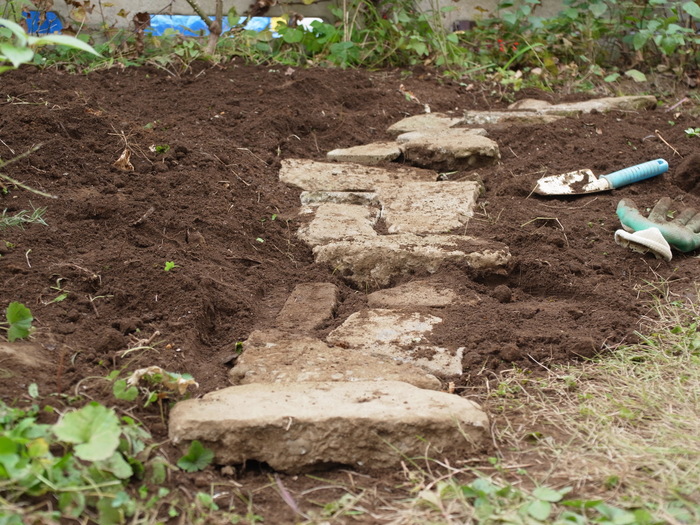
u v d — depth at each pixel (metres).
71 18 3.41
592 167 2.89
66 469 1.78
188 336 2.14
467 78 3.64
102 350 2.07
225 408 1.93
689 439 1.93
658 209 2.62
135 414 1.93
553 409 2.03
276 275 2.44
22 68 3.11
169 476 1.85
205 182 2.64
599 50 3.94
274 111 3.12
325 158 2.96
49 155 2.61
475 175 2.86
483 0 3.99
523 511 1.80
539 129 3.09
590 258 2.50
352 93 3.34
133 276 2.26
